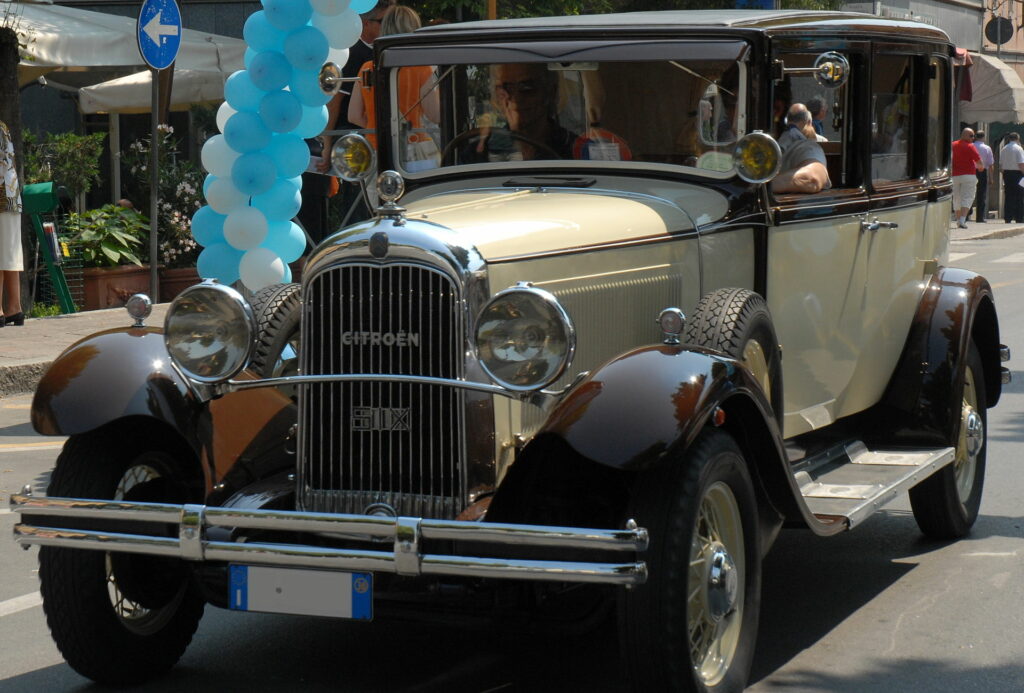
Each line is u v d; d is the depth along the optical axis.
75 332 14.77
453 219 5.64
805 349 6.89
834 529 5.86
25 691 5.72
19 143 15.77
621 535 4.63
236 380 5.55
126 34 16.47
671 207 6.18
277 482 5.57
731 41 6.35
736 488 5.32
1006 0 47.31
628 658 4.98
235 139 9.38
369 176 7.06
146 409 5.45
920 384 7.76
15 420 11.64
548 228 5.60
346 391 5.30
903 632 6.47
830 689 5.71
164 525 5.26
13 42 15.35
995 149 44.72
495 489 5.27
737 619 5.43
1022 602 6.92
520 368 4.94
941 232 8.47
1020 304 19.86
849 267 7.22
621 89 6.55
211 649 6.27
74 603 5.50
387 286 5.20
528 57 6.66
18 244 15.20
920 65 7.96
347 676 5.89
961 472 8.23
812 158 6.77
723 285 6.34
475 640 6.36
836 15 7.26
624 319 5.81
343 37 9.53
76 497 5.57
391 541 5.22
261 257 9.58
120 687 5.77
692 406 4.89
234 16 23.56
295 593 5.08
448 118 6.91
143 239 17.95
